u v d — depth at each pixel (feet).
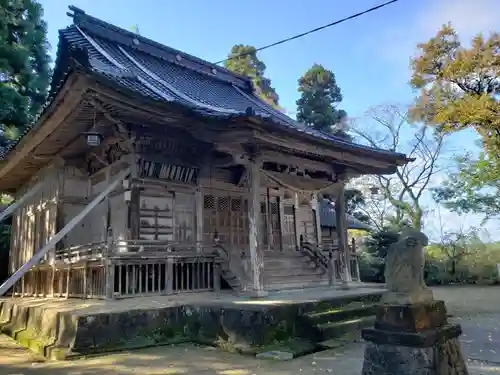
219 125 30.58
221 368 19.90
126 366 20.52
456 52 52.03
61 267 37.11
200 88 53.01
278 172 39.91
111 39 50.83
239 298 30.35
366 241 86.84
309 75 100.42
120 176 34.65
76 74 24.36
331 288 39.24
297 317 26.27
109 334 24.06
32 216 49.80
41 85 65.87
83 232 42.32
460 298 56.49
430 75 54.95
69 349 23.02
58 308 27.99
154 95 30.89
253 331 23.89
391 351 13.92
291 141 33.32
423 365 13.20
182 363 21.03
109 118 30.96
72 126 33.71
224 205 43.93
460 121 50.78
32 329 30.55
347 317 28.76
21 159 42.83
